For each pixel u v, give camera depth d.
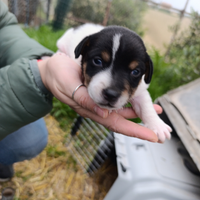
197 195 0.20
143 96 0.18
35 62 0.16
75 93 0.13
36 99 0.15
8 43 0.20
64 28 0.91
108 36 0.15
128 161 0.22
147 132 0.13
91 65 0.15
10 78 0.15
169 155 0.23
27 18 0.75
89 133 0.32
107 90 0.13
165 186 0.20
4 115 0.15
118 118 0.14
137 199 0.20
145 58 0.16
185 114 0.23
